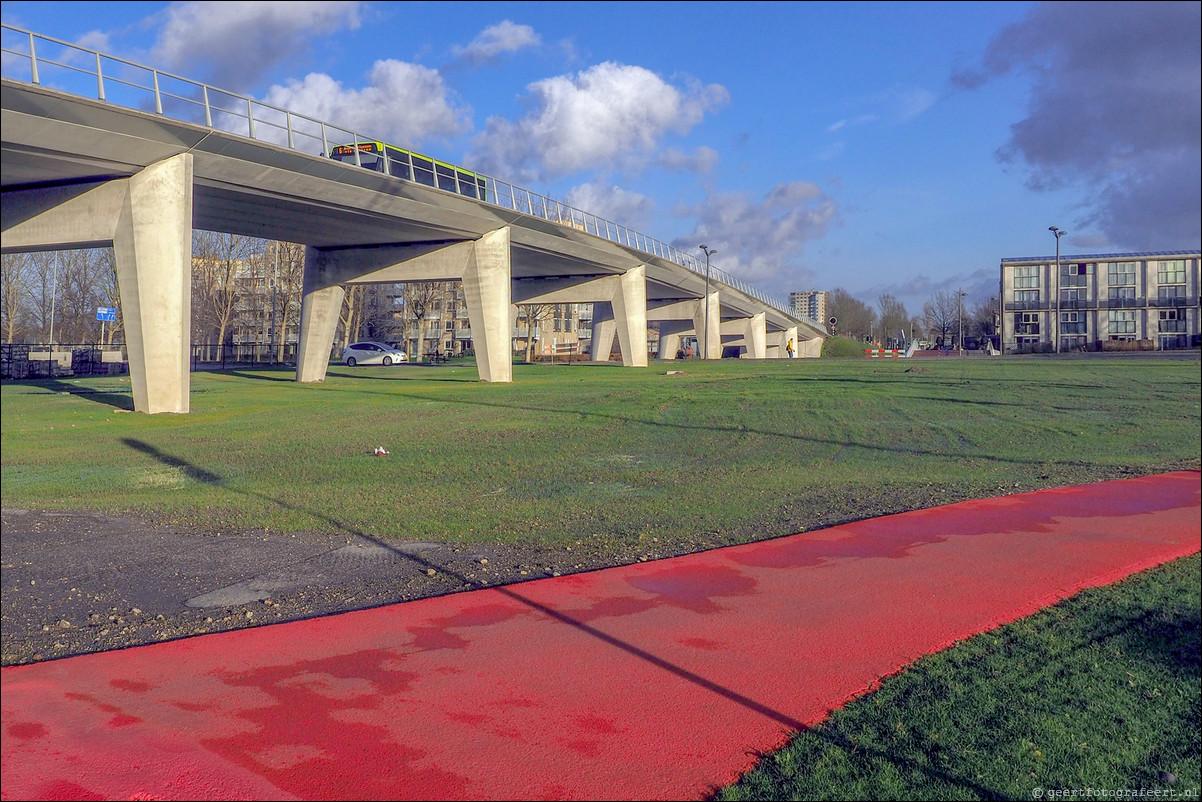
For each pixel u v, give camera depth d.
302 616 7.36
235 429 22.50
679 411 25.64
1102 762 4.81
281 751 4.84
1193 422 22.69
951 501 12.34
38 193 19.00
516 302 60.41
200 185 28.30
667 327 89.25
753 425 22.44
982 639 6.55
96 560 9.46
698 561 8.94
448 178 36.88
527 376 44.81
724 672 5.91
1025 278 96.75
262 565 9.14
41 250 19.48
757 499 12.68
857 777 4.55
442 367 58.06
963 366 45.19
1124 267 93.25
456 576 8.52
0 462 17.25
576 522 11.15
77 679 5.91
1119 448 18.58
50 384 29.94
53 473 16.05
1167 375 36.91
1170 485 13.69
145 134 23.53
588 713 5.29
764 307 89.38
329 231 37.47
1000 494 12.92
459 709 5.36
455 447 19.17
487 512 11.89
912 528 10.48
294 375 47.00
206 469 16.41
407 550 9.70
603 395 30.97
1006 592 7.78
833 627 6.82
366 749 4.86
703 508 12.00
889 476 14.95
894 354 92.31
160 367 25.94
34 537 10.61
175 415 25.64
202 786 4.49
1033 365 45.28
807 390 31.72
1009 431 21.19
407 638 6.66
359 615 7.27
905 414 24.48
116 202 24.83
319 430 22.30
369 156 32.94
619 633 6.71
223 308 66.88
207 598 7.96
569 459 17.33
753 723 5.16
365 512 11.98
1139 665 6.11
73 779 4.57
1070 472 15.26
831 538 9.95
